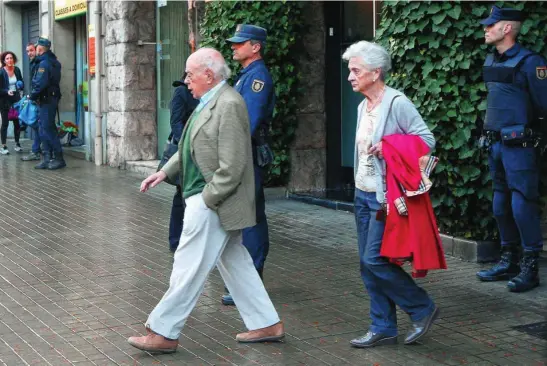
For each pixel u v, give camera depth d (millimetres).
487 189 9070
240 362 6383
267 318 6781
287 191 13445
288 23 12977
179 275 6492
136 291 8375
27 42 24688
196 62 6418
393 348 6641
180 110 9492
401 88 9430
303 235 10820
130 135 17094
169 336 6520
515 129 8078
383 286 6594
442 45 9031
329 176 13648
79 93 21453
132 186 14852
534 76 8031
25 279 8859
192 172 6480
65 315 7582
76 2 19359
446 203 9359
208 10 13211
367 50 6461
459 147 9016
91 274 9039
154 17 17047
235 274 6738
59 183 15242
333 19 13430
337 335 6977
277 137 13328
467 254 9312
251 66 7758
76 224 11688
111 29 17250
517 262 8586
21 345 6777
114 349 6672
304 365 6309
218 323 7328
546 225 9594
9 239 10812
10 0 24047
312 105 13461
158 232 11133
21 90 19844
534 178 8195
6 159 18812
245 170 6445
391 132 6453
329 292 8258
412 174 6297
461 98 8992
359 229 6695
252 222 6496
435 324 7227
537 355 6461
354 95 13430
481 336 6914
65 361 6410
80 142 20828
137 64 17016
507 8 8219
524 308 7680
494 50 8469
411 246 6312
